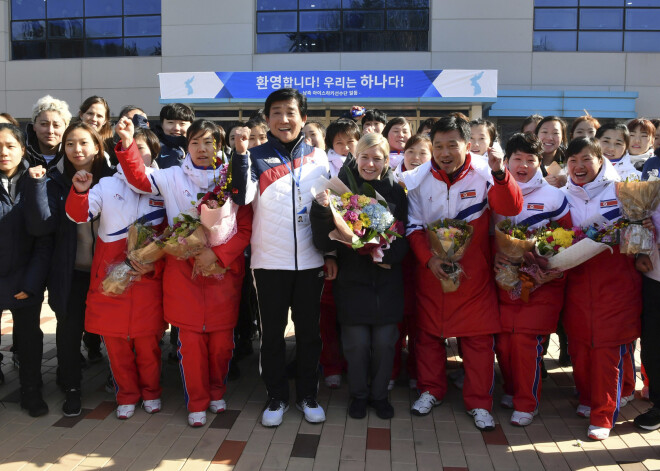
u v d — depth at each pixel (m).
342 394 3.71
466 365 3.34
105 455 2.88
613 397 3.07
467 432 3.16
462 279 3.26
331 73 11.21
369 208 3.04
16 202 3.24
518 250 3.11
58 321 3.34
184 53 13.45
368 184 3.18
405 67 12.98
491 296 3.31
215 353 3.32
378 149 3.21
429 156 3.87
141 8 13.66
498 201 3.04
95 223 3.39
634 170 3.89
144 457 2.86
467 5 12.82
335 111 11.52
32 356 3.35
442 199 3.31
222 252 3.08
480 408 3.24
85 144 3.24
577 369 3.30
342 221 2.94
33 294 3.23
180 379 4.00
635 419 3.23
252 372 4.12
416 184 3.38
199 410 3.23
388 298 3.25
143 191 3.22
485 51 12.88
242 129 2.92
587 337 3.14
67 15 13.95
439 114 11.40
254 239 3.19
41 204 3.09
